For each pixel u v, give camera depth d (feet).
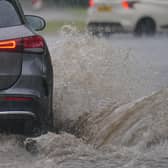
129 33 170.09
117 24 165.17
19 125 50.90
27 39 50.70
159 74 90.53
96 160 46.70
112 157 47.32
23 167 45.32
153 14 167.53
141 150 48.88
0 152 49.34
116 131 53.31
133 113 54.24
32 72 50.42
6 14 51.75
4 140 51.42
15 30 50.85
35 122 51.01
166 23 168.55
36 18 63.82
